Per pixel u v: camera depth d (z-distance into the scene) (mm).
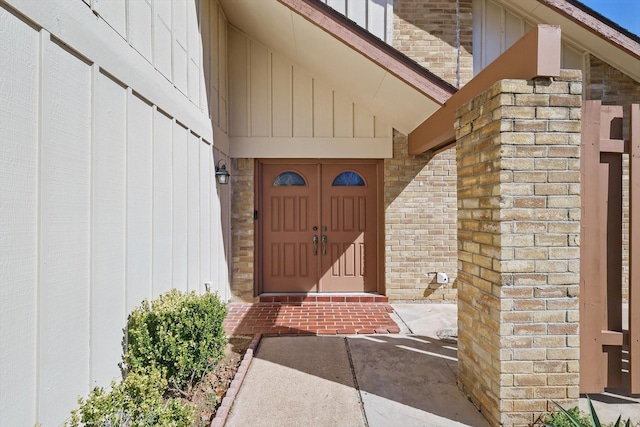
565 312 2371
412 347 3824
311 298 5723
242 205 5676
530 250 2367
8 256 1646
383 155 5648
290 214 5926
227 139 5488
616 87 5289
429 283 5617
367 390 2916
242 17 5121
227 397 2707
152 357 2531
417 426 2451
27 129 1756
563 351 2369
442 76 5355
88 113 2213
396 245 5637
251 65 5652
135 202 2799
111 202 2467
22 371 1703
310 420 2504
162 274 3277
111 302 2455
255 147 5660
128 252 2684
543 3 4547
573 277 2373
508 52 2627
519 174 2369
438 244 5625
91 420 1677
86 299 2182
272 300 5707
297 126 5664
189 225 3971
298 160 5844
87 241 2195
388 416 2562
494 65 2838
